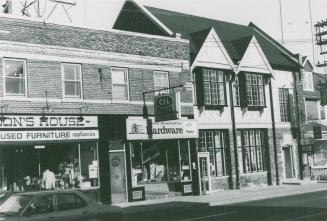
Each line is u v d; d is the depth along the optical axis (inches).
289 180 1360.7
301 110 1457.9
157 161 1037.2
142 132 991.6
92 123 917.2
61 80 883.4
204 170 1142.3
